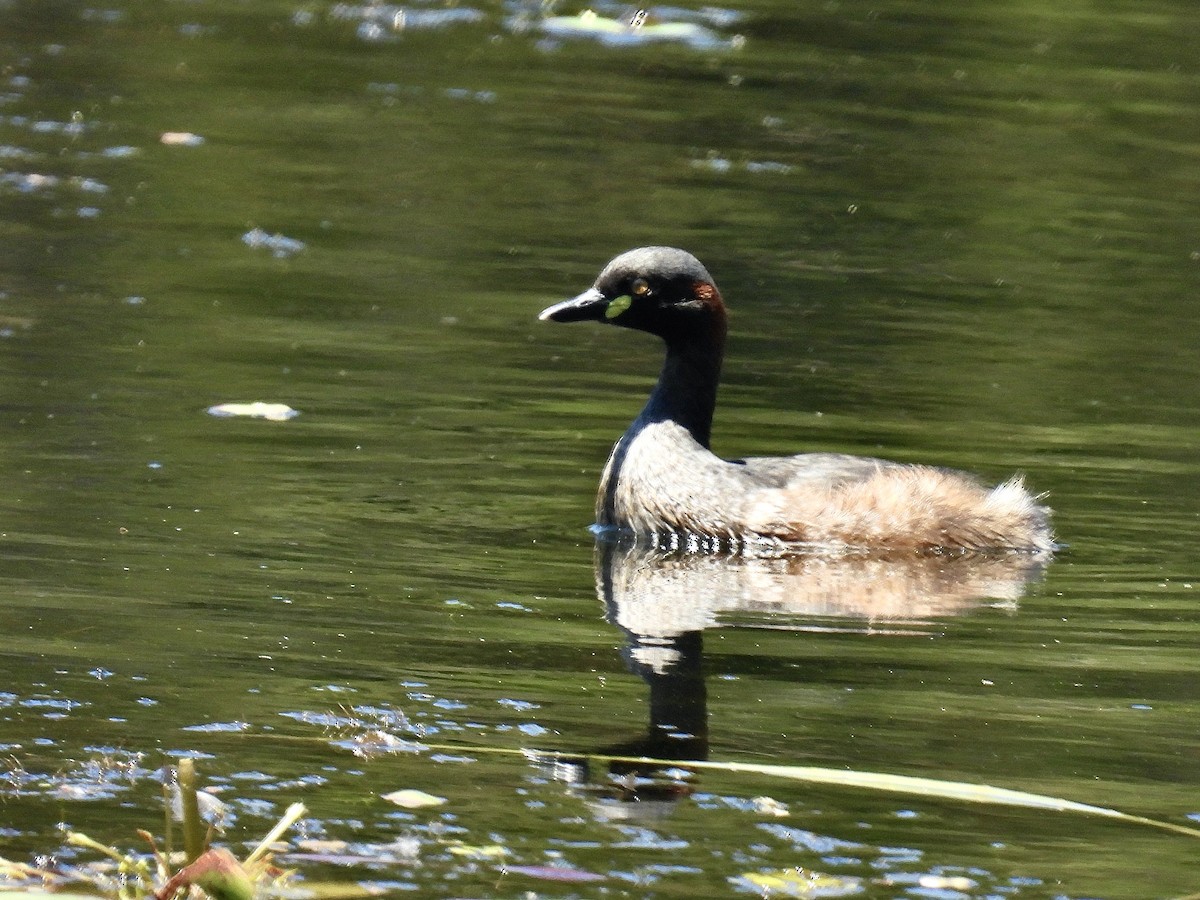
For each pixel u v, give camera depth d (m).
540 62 28.88
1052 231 21.66
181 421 13.75
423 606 10.45
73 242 18.97
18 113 24.06
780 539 12.55
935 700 9.34
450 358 15.95
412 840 7.34
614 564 11.73
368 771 8.02
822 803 7.92
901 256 20.34
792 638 10.34
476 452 13.61
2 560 10.69
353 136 24.27
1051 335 17.59
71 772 7.84
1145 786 8.24
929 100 27.47
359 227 20.30
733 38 30.77
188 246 19.14
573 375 15.70
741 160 24.11
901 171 23.94
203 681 9.01
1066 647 10.30
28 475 12.32
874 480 12.71
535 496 12.81
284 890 6.86
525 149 24.08
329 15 31.38
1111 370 16.50
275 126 24.50
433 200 21.58
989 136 25.81
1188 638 10.48
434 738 8.46
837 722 8.95
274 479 12.64
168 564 10.80
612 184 22.67
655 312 13.38
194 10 30.98
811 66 29.11
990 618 10.84
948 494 12.57
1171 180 24.11
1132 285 19.61
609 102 26.67
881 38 31.00
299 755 8.16
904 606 11.09
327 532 11.69
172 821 7.39
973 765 8.44
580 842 7.39
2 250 18.47
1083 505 13.05
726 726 8.81
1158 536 12.46
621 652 9.88
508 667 9.52
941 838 7.61
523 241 20.05
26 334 15.80
